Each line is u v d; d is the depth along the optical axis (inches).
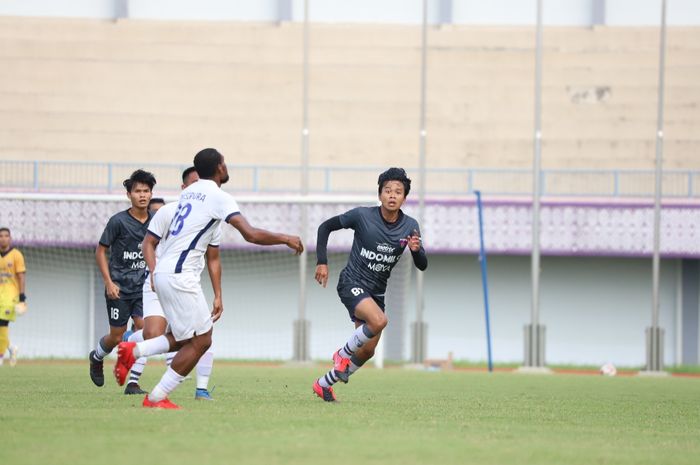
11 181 4965.6
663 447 1144.8
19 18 5723.4
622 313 4766.2
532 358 3917.3
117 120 5487.2
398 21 5866.1
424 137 4136.3
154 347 1337.4
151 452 962.7
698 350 4687.5
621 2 5767.7
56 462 897.5
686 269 4697.3
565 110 5511.8
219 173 1357.0
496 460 981.8
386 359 4456.2
